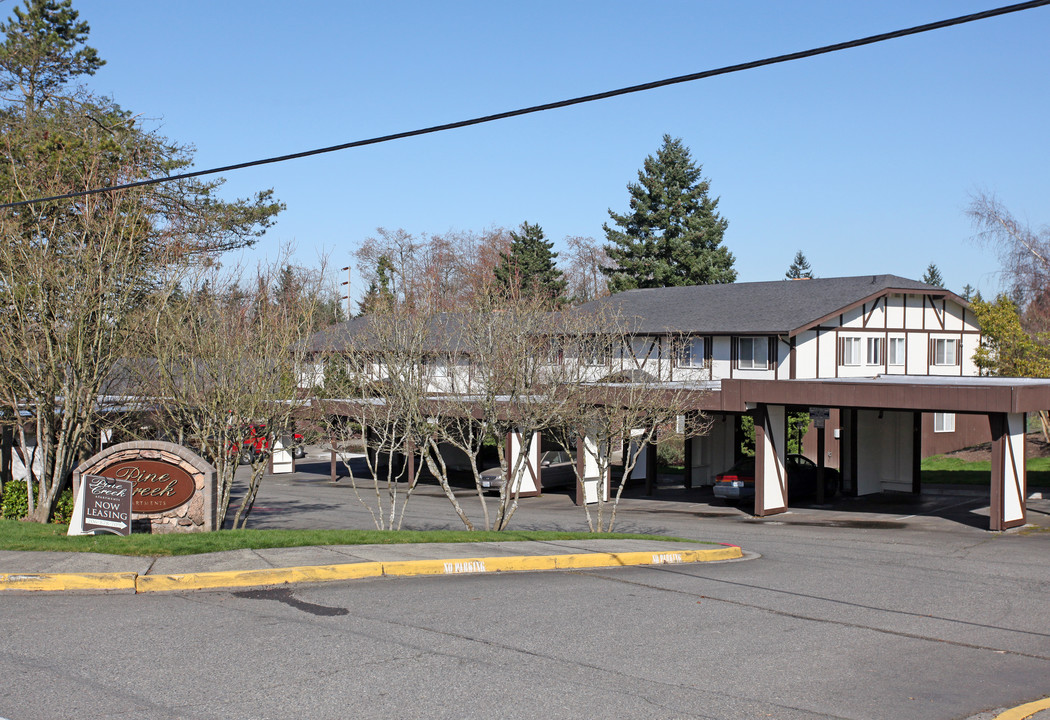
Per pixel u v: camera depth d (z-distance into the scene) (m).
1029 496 26.62
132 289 17.58
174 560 11.52
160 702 6.87
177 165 26.45
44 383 16.50
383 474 38.75
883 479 29.80
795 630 9.80
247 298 20.28
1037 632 10.29
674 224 63.56
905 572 14.65
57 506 16.33
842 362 36.00
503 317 20.03
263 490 33.56
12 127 23.69
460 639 8.82
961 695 7.72
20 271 17.06
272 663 7.89
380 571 11.65
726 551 15.38
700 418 28.86
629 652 8.59
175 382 17.92
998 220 39.03
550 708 6.95
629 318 37.56
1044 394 21.22
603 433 18.55
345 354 22.52
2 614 9.39
